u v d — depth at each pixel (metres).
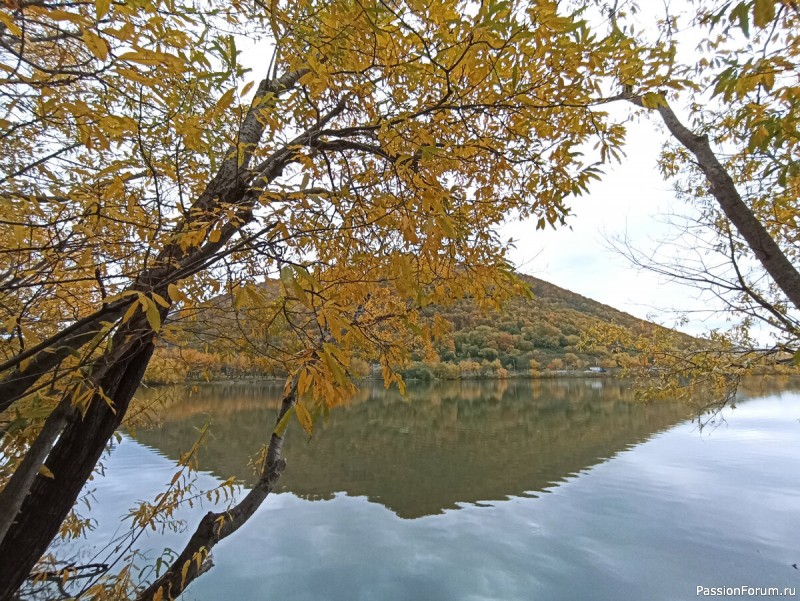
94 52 0.84
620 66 1.58
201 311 1.58
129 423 3.12
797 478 11.73
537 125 1.86
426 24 1.39
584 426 21.62
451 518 8.70
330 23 1.36
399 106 1.88
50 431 1.45
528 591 5.88
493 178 2.16
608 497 10.16
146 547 5.99
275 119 1.63
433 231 1.15
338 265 1.48
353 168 2.33
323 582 5.96
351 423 22.64
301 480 11.55
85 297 1.66
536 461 13.99
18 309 1.48
